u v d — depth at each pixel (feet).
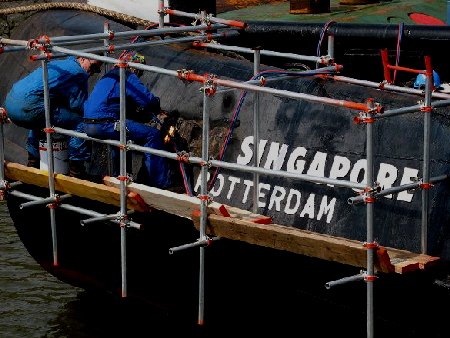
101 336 79.46
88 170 80.02
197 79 60.44
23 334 79.46
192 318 72.23
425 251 58.29
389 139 63.10
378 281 59.41
